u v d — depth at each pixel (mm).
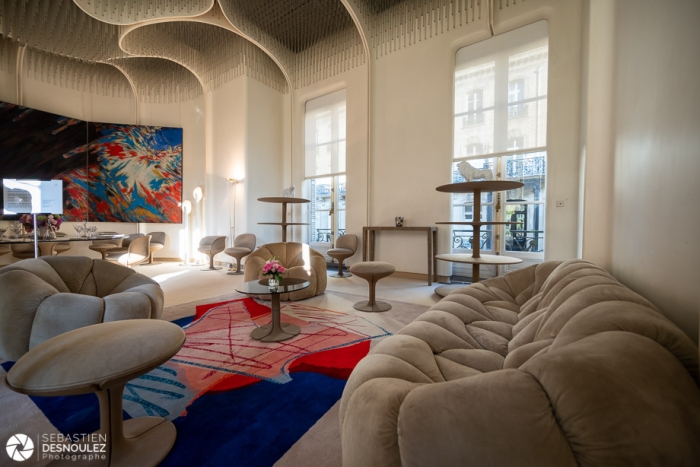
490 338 1546
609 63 1983
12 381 1032
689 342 704
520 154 4434
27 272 2008
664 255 1056
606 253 1973
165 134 7527
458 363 1309
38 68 6457
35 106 6418
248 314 3203
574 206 3812
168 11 5145
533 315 1542
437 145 4996
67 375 1035
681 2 943
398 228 5074
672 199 994
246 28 5672
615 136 1782
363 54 5824
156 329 1366
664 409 562
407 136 5316
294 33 6168
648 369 608
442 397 676
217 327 2811
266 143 6805
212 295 4074
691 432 554
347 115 6023
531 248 4422
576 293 1167
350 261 6035
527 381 644
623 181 1586
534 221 4387
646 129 1245
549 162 3982
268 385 1802
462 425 633
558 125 3924
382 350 1264
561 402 592
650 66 1212
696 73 838
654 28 1179
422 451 655
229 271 6105
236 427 1433
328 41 6301
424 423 663
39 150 6320
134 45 5977
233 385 1800
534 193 4363
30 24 5508
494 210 4664
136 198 7332
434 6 5004
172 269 6426
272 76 6930
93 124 7000
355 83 5930
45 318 1837
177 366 2043
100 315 1895
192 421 1475
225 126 6758
